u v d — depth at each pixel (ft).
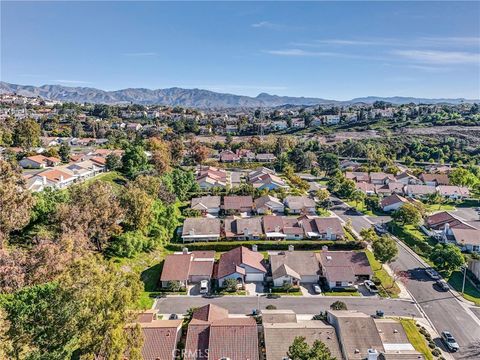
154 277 209.77
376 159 546.26
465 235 260.01
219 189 366.84
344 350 140.56
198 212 307.78
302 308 181.47
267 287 203.10
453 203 378.12
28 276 144.15
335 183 408.87
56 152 426.92
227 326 145.28
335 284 201.67
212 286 204.64
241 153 591.78
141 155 393.09
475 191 415.85
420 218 289.12
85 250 170.71
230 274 202.90
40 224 197.67
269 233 262.06
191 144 596.29
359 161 577.02
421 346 150.71
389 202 341.41
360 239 262.88
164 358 135.13
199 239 256.52
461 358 147.54
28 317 127.03
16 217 172.14
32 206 193.16
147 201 230.68
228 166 533.96
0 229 168.66
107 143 556.10
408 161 551.18
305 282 209.15
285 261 214.69
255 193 354.74
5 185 176.86
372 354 131.34
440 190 391.45
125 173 388.37
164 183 319.68
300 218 283.79
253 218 281.74
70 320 118.83
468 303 187.32
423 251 249.75
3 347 114.42
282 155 539.70
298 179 418.92
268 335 143.54
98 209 199.31
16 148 451.94
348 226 286.46
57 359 116.47
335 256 217.15
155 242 233.55
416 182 432.66
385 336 148.66
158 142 497.87
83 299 114.83
